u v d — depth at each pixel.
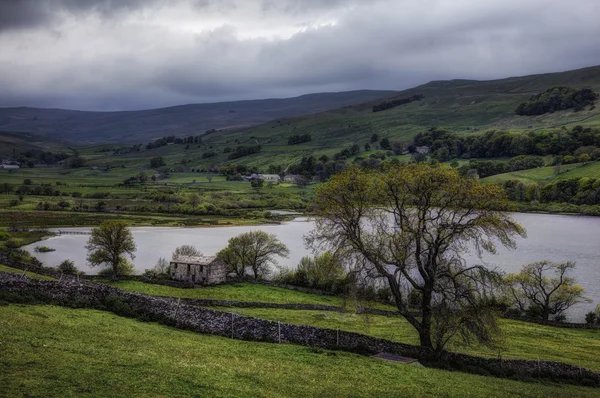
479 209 49.03
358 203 51.38
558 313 95.94
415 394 33.97
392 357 45.47
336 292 97.00
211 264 105.75
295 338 46.16
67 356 31.06
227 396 28.50
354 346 46.19
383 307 83.94
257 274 123.06
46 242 163.62
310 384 33.22
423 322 50.59
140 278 102.00
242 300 83.25
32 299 45.12
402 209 51.72
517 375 45.25
